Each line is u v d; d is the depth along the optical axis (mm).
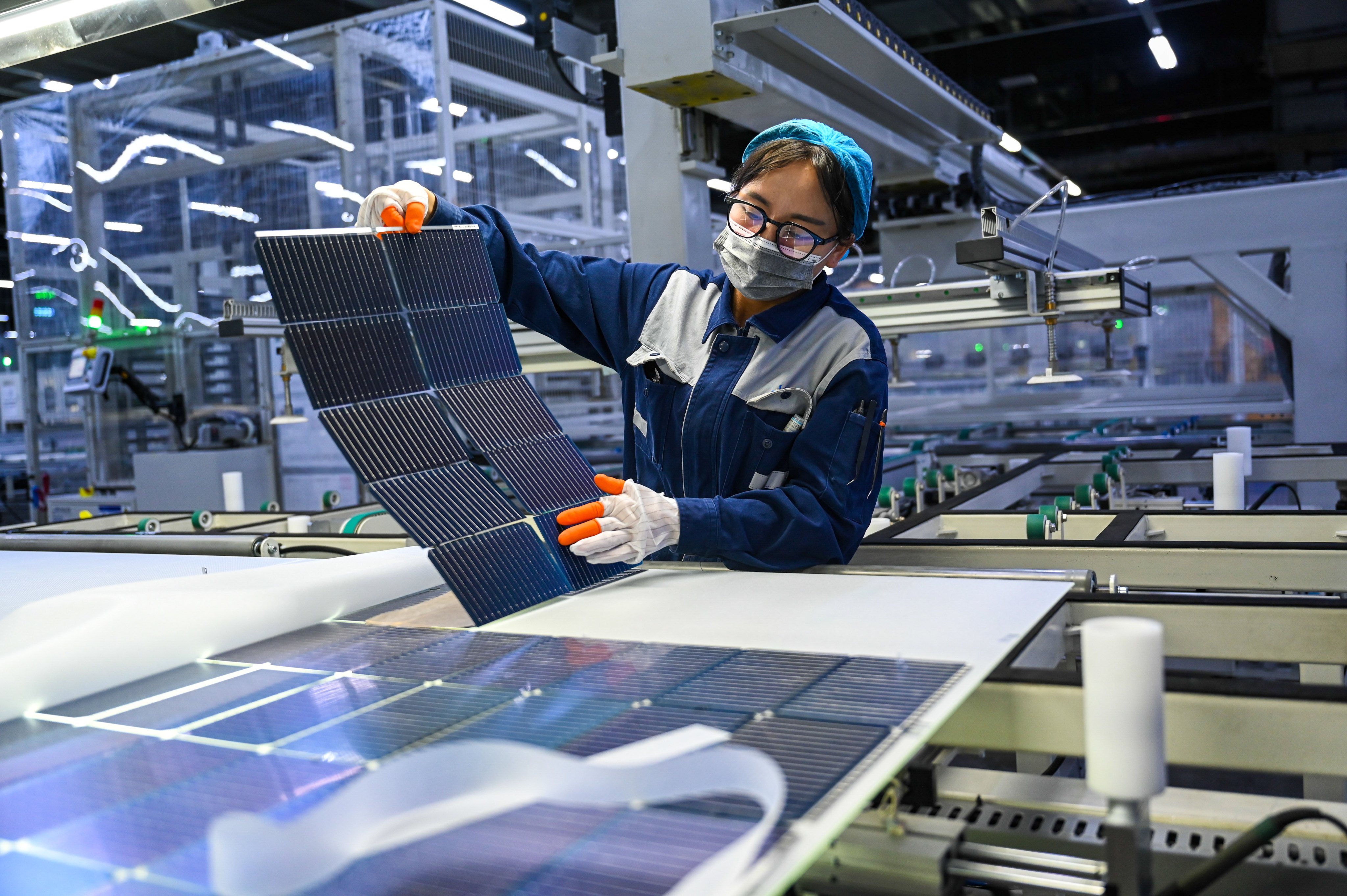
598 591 1352
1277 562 1539
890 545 1764
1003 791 961
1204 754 884
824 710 846
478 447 1321
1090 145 6051
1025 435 5254
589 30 4617
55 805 713
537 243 4527
